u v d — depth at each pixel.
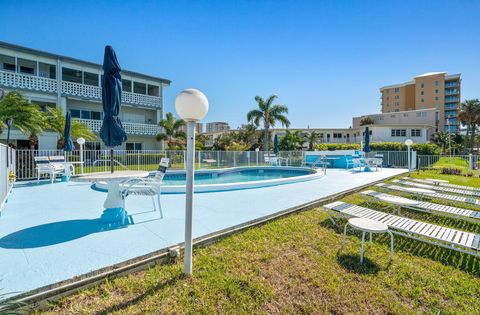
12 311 1.93
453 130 55.00
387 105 59.31
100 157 12.80
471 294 2.48
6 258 2.68
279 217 4.79
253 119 24.94
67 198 5.94
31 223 3.93
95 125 18.73
